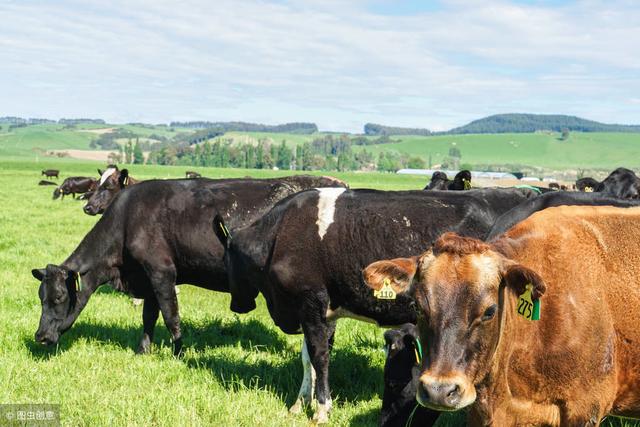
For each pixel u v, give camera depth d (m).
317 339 7.41
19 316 11.04
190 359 9.18
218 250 9.66
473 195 7.70
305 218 7.49
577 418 5.08
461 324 4.27
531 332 4.99
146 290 9.95
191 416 6.83
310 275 7.39
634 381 5.15
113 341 10.05
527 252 5.20
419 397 4.24
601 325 5.00
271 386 8.01
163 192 9.90
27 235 21.97
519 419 5.15
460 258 4.40
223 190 9.99
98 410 6.98
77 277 9.29
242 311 8.82
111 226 9.82
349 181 112.06
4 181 68.62
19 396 7.38
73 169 113.19
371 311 7.32
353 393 7.89
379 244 7.24
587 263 5.14
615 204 6.88
